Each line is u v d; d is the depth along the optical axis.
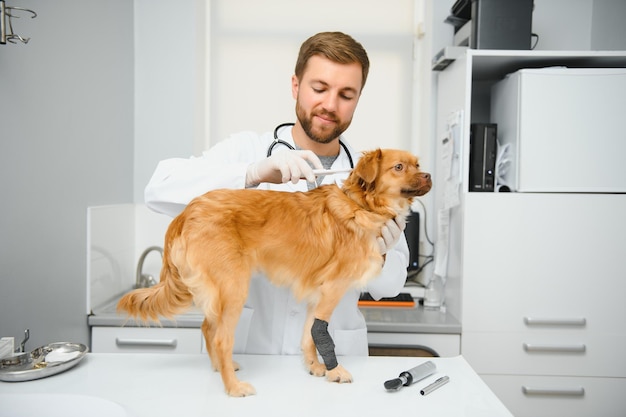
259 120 3.18
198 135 3.04
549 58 2.28
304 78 1.61
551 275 2.26
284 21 3.14
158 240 2.96
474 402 1.08
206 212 1.17
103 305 2.47
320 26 3.15
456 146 2.38
